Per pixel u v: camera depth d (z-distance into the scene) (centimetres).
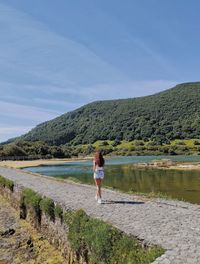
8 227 1923
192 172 5475
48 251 1486
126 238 1019
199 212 1434
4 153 12275
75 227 1252
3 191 2947
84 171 6688
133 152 15962
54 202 1603
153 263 810
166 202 1853
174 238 1011
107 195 1931
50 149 14288
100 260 1059
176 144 17400
